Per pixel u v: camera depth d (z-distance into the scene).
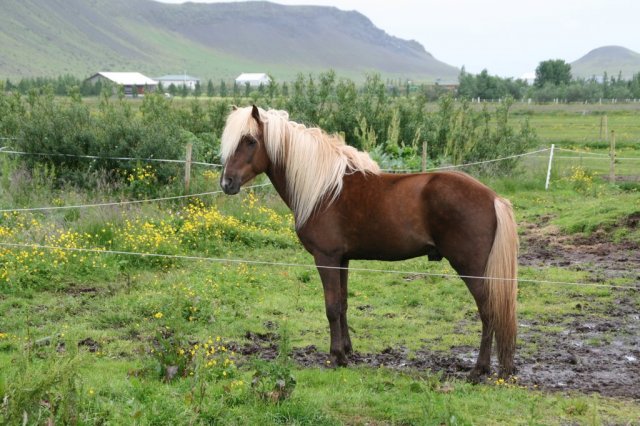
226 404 5.86
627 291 10.57
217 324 8.72
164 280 10.50
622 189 19.58
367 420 5.86
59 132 15.54
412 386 6.59
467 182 6.83
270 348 8.02
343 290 7.64
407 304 10.05
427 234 6.93
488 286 6.70
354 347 8.13
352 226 7.14
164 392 6.00
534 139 23.48
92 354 7.36
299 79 22.58
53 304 9.31
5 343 7.61
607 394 6.63
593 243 13.80
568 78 95.19
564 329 8.88
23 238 11.40
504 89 79.50
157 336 6.76
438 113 23.11
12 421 4.68
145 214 13.18
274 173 7.53
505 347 6.74
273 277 10.99
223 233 13.09
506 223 6.65
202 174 16.19
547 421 5.88
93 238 11.98
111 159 15.52
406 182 7.04
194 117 21.03
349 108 21.61
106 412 5.41
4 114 20.72
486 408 6.11
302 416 5.66
